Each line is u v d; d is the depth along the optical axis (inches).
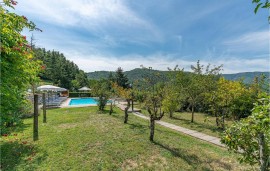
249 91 510.0
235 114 486.0
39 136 374.0
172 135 429.1
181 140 391.9
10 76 217.8
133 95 560.4
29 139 353.7
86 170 241.1
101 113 717.3
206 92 585.6
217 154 316.2
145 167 257.6
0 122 220.2
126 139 369.1
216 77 620.1
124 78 2063.2
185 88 629.6
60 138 360.5
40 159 267.3
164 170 251.0
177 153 311.0
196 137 433.4
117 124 512.7
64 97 1549.0
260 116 112.7
